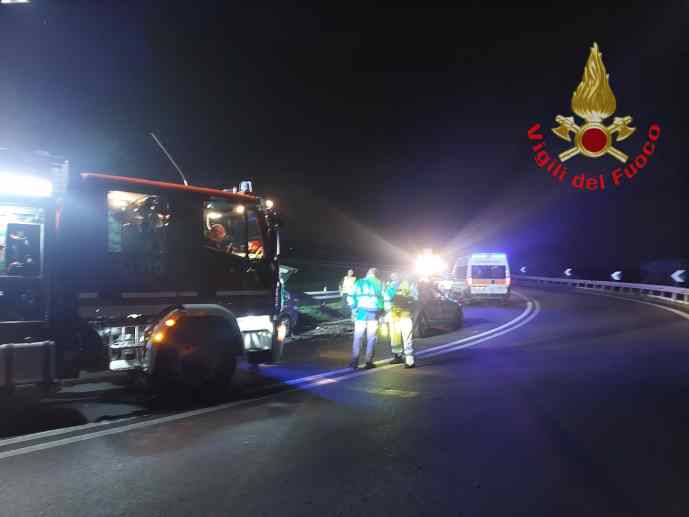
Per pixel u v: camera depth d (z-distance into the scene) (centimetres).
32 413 714
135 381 900
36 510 427
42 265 705
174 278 802
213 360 798
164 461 529
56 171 714
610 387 827
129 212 772
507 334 1472
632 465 513
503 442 580
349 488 464
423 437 598
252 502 438
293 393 816
